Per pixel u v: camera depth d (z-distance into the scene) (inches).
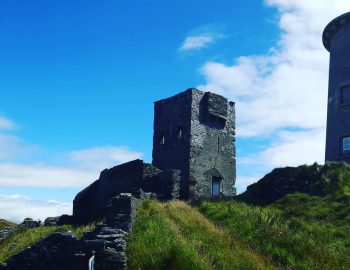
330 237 671.1
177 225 702.5
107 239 563.8
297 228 709.9
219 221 773.3
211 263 553.3
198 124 1244.5
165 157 1280.8
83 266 549.0
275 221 722.8
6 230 1032.2
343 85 1143.6
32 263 562.9
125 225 618.8
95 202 1155.3
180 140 1245.1
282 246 624.7
